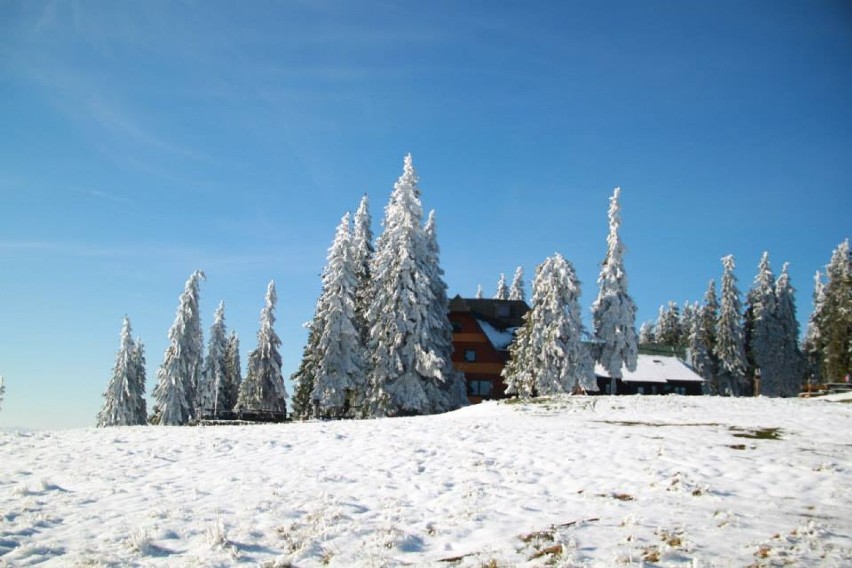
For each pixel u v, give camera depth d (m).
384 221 46.03
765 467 13.84
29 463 15.82
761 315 66.44
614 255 51.38
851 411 23.59
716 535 9.36
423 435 19.94
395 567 8.52
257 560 8.82
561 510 11.08
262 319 57.06
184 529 10.08
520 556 8.72
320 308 45.72
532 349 47.34
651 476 13.33
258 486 13.26
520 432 20.00
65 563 8.52
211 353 62.78
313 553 9.09
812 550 8.62
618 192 52.06
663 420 22.34
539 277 49.19
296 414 46.12
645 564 8.20
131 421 56.91
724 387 66.81
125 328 57.72
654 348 67.69
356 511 11.34
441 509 11.37
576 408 27.38
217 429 23.56
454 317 62.78
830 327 59.28
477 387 61.22
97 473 14.53
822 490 11.98
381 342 41.81
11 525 10.16
